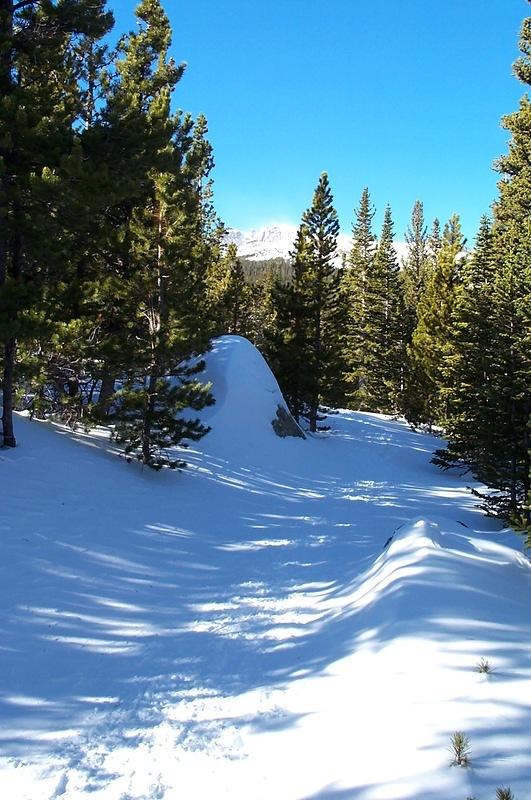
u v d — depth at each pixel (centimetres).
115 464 1504
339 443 2925
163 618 680
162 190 1516
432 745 322
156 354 1530
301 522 1384
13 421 1463
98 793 343
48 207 1125
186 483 1600
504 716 346
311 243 3225
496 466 1519
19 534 861
